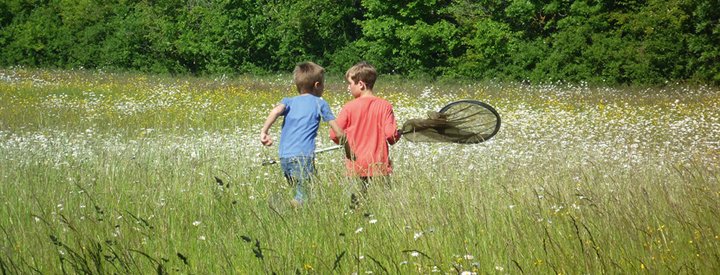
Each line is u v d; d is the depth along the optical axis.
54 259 5.39
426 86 29.33
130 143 12.04
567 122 16.47
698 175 8.18
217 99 22.78
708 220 5.97
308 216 6.29
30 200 7.00
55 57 45.75
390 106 7.35
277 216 6.33
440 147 10.28
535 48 34.31
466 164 9.08
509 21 36.38
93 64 44.47
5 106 20.89
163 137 13.36
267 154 10.01
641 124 16.19
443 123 7.52
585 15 33.62
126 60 43.75
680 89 28.22
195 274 5.23
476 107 7.46
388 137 7.25
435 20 38.22
